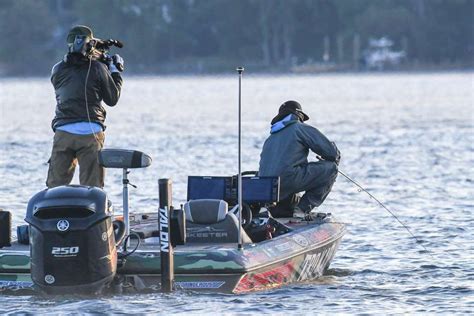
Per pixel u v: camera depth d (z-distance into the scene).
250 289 41.50
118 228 40.94
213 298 40.69
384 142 124.94
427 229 60.94
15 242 43.56
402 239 57.88
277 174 49.06
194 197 46.47
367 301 42.59
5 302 40.06
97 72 46.12
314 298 42.47
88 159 46.19
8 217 40.78
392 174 90.56
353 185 82.88
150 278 40.50
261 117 181.62
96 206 38.16
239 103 42.59
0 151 115.69
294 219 48.97
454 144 120.50
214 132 142.75
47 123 168.50
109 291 40.31
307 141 49.44
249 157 105.06
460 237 58.25
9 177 89.00
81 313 38.72
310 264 45.56
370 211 68.75
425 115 181.50
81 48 45.91
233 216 42.97
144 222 48.62
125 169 41.62
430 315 40.53
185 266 40.53
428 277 47.69
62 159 46.38
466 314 40.69
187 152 111.75
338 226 48.78
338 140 129.12
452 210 68.50
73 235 37.81
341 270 49.38
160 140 129.88
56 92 46.47
